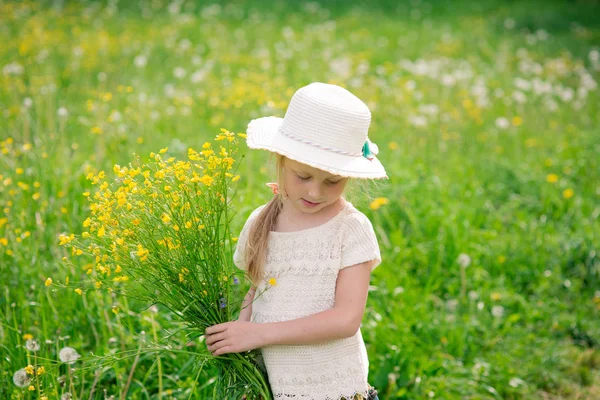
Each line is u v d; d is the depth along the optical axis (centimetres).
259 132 225
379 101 702
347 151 211
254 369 222
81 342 311
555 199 517
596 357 374
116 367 296
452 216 465
